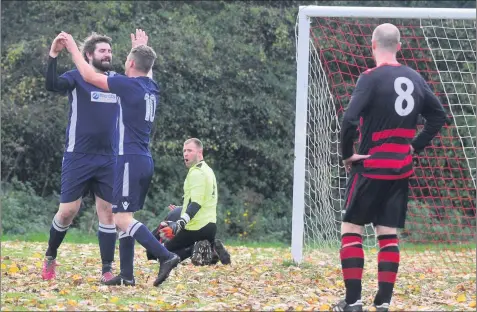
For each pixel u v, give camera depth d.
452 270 40.47
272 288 30.56
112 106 30.25
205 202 36.94
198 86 89.12
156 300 26.50
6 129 82.31
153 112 28.88
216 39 92.81
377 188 23.31
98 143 30.19
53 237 30.88
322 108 41.25
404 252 52.47
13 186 82.25
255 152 87.81
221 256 37.94
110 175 30.44
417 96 23.47
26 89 83.94
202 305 25.80
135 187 28.23
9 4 91.88
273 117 89.06
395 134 23.28
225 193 83.62
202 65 88.81
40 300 25.88
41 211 78.94
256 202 83.81
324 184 41.25
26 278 31.44
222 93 89.44
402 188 23.75
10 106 82.44
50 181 84.56
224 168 87.94
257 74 91.12
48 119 83.75
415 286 32.59
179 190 85.00
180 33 90.62
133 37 31.44
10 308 24.23
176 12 94.38
